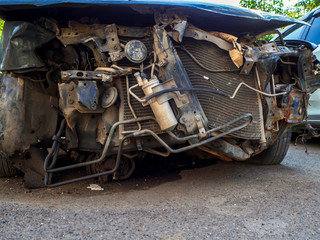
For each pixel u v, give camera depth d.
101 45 2.60
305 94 3.31
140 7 2.52
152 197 2.63
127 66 2.71
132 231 1.88
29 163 2.96
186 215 2.17
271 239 1.82
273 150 3.84
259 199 2.55
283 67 3.52
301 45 3.50
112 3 2.35
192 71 2.82
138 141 2.69
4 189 2.94
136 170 3.70
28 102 2.85
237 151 3.05
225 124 2.75
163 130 2.54
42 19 2.69
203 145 2.87
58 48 2.95
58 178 3.26
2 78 2.88
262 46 3.10
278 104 3.33
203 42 2.96
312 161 4.25
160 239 1.78
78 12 2.72
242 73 3.03
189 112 2.64
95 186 3.00
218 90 2.93
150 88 2.46
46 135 2.96
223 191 2.81
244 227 1.98
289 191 2.79
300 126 5.13
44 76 3.04
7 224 1.90
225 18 2.92
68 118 2.67
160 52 2.62
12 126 2.76
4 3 2.36
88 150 2.88
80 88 2.44
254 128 3.09
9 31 2.73
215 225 2.00
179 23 2.61
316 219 2.13
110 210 2.24
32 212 2.14
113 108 2.70
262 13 2.97
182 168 3.81
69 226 1.93
